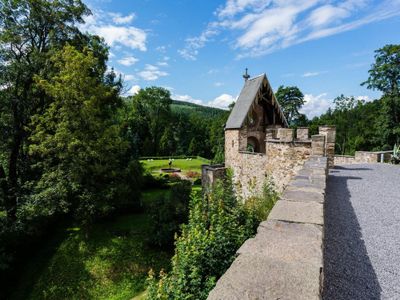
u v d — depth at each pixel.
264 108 22.70
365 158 14.38
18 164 18.55
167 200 17.33
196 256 5.30
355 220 4.85
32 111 17.48
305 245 2.24
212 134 61.62
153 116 63.56
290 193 4.18
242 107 20.20
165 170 41.66
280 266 1.88
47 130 16.41
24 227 15.48
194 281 4.89
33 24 16.45
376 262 3.36
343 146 51.41
